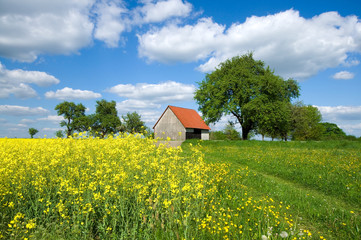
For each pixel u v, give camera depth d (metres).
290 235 4.98
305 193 8.53
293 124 44.44
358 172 10.72
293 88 44.72
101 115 65.69
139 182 6.00
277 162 14.02
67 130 62.12
